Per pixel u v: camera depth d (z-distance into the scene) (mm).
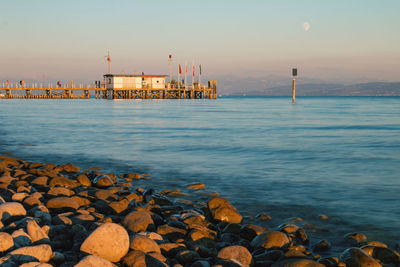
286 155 17344
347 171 13727
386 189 11070
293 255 5898
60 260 5352
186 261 5781
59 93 119250
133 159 16406
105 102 94125
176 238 6770
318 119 41188
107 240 5477
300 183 11859
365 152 18172
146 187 11367
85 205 8703
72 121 37312
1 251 5371
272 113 53656
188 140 22859
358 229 7742
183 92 116562
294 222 8148
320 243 6766
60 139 23359
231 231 7352
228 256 5801
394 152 18141
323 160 16000
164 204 9367
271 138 23891
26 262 5027
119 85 100000
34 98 123375
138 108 65062
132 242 5812
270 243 6414
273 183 11883
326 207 9289
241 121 38156
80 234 6379
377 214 8719
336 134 26203
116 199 9320
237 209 9133
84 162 15766
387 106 85312
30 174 12047
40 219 6934
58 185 10477
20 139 23312
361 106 85375
